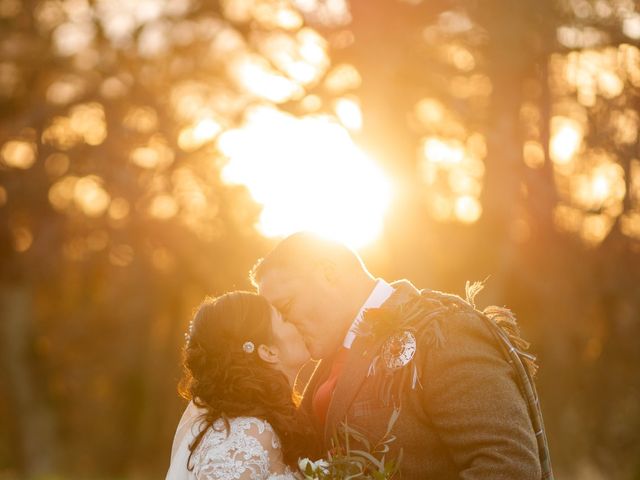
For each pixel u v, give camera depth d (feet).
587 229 62.23
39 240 66.39
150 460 76.28
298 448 12.89
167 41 64.75
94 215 67.05
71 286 71.56
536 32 56.39
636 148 57.06
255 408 12.78
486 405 11.91
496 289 61.98
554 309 62.59
